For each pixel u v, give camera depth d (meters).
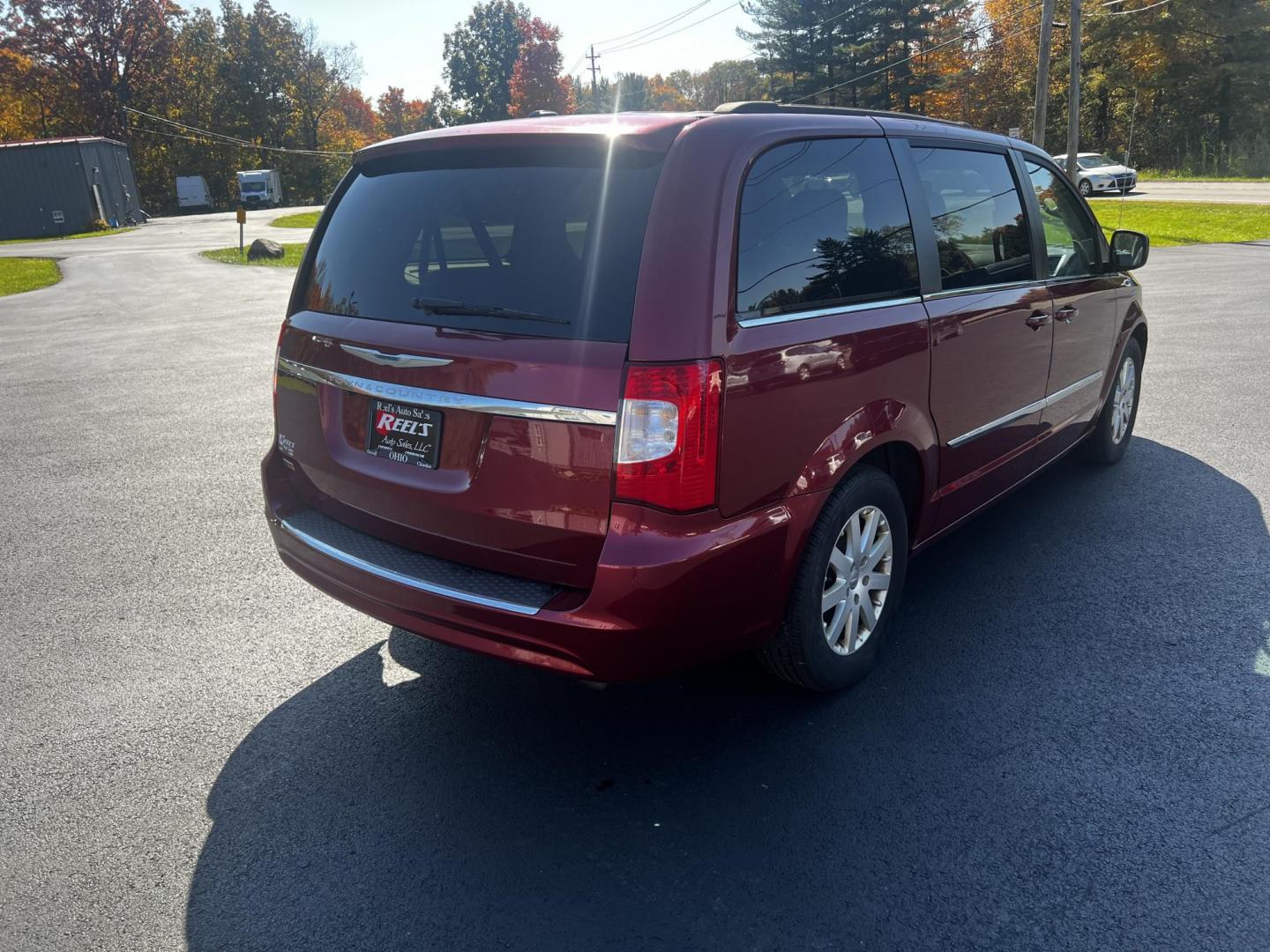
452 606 2.59
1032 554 4.35
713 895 2.31
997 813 2.58
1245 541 4.41
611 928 2.22
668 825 2.58
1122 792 2.66
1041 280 4.09
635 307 2.37
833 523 2.89
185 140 75.06
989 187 3.81
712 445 2.42
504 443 2.51
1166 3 45.12
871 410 2.97
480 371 2.53
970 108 57.62
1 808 2.72
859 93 56.00
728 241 2.49
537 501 2.48
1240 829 2.49
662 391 2.34
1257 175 40.31
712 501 2.45
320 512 3.17
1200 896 2.26
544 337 2.47
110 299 18.02
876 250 3.08
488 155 2.75
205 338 12.49
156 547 4.80
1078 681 3.26
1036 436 4.29
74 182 47.00
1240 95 45.62
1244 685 3.20
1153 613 3.74
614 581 2.38
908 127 3.42
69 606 4.11
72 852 2.53
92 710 3.25
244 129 79.44
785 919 2.23
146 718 3.19
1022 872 2.36
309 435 3.12
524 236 2.58
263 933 2.23
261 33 79.50
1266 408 6.81
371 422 2.86
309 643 3.74
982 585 4.04
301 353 3.11
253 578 4.39
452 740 3.03
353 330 2.90
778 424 2.61
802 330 2.70
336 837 2.57
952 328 3.35
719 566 2.49
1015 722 3.02
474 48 103.69
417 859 2.48
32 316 15.55
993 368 3.69
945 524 3.66
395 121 115.25
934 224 3.38
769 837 2.52
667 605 2.42
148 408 8.13
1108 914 2.21
